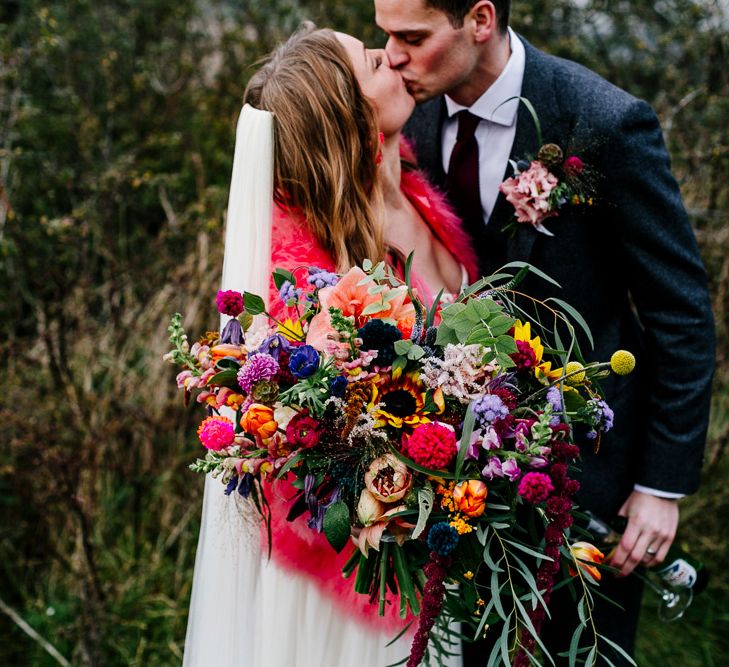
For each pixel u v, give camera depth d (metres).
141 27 4.09
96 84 3.91
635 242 1.80
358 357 1.32
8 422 2.71
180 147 3.79
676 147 3.28
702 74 3.59
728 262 3.02
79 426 2.82
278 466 1.36
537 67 1.89
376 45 3.90
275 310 1.58
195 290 3.05
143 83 3.84
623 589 1.95
